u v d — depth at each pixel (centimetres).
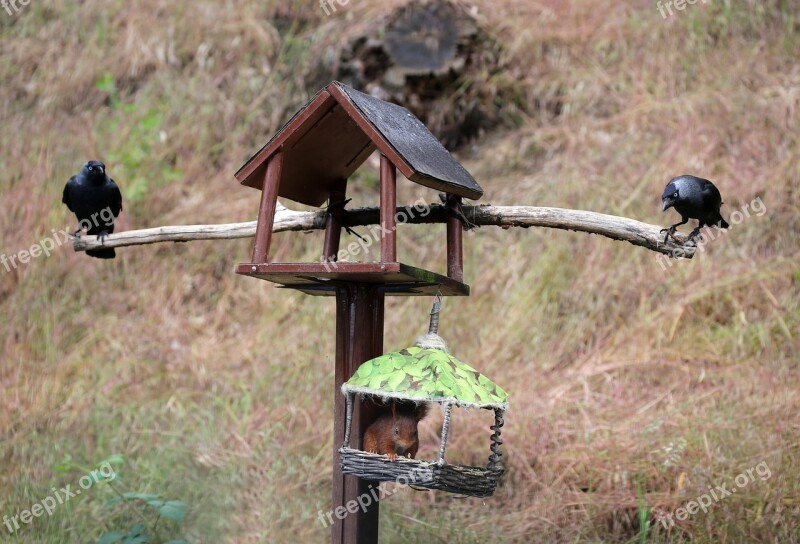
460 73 1369
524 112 1380
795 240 1089
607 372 997
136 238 732
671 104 1289
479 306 1112
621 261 1116
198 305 1214
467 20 1399
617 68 1391
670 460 824
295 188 587
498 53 1409
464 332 1083
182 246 1270
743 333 1002
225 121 1423
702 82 1320
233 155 1386
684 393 939
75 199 823
